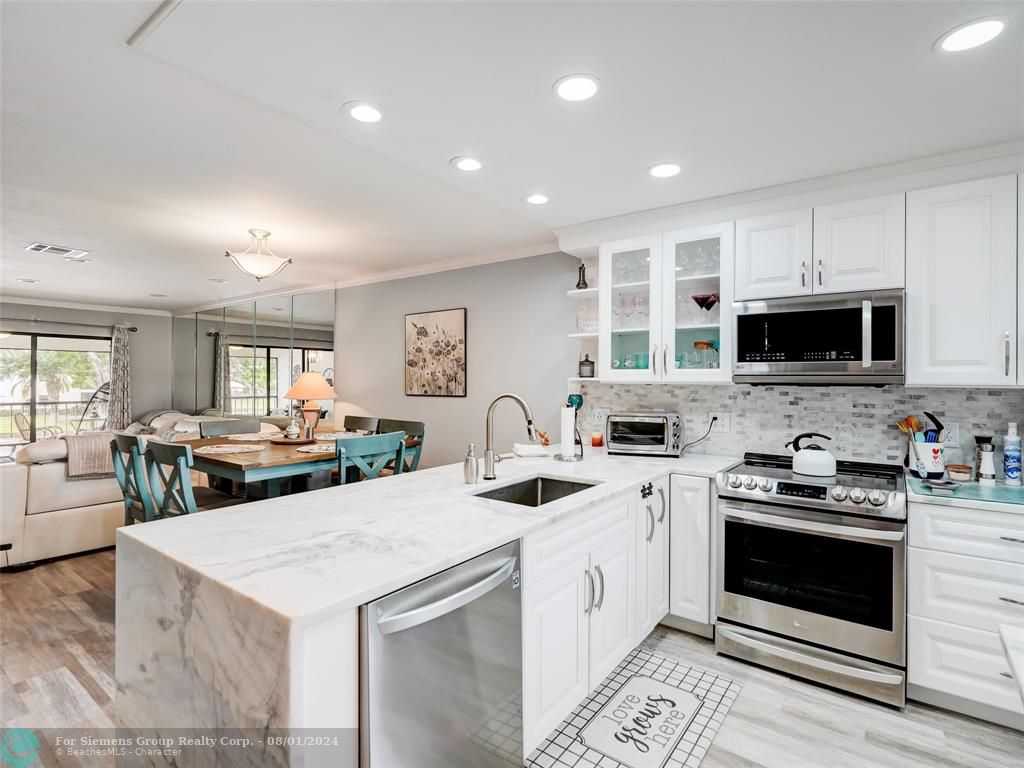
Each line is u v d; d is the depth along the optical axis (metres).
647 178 2.54
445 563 1.28
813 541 2.31
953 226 2.25
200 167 2.52
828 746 1.90
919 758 1.83
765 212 2.70
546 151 2.24
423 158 2.32
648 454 3.12
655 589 2.58
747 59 1.58
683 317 3.00
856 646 2.21
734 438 3.12
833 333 2.46
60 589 3.36
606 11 1.36
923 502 2.11
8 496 3.66
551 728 1.74
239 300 6.91
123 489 2.96
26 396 6.93
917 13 1.36
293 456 3.19
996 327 2.16
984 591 1.99
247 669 1.05
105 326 7.50
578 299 3.85
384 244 4.00
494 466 2.41
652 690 2.24
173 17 1.39
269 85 1.73
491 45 1.51
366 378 5.41
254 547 1.37
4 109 1.97
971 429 2.47
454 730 1.34
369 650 1.10
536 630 1.67
